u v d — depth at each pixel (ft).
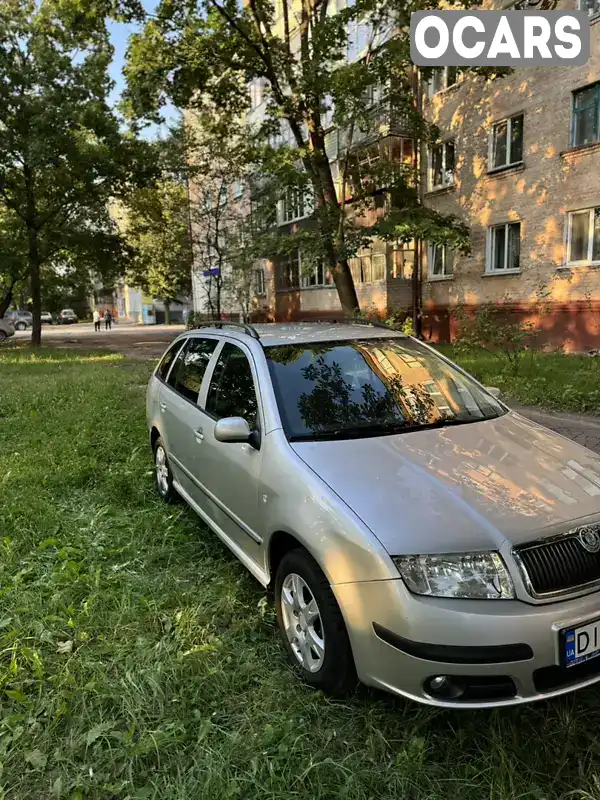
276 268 90.43
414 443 10.07
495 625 7.19
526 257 53.67
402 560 7.59
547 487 8.81
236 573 12.59
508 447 10.17
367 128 45.29
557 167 49.90
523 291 54.29
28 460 20.44
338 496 8.50
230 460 11.39
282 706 8.58
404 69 44.01
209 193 74.49
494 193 56.44
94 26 53.62
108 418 27.22
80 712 8.59
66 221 81.41
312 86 42.83
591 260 48.32
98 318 147.23
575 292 49.26
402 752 7.54
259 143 52.80
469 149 58.70
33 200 76.43
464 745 7.83
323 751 7.72
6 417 28.63
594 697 8.56
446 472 9.01
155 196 78.43
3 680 9.17
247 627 10.52
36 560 13.39
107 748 8.02
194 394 14.34
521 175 53.36
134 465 19.80
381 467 9.14
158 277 113.19
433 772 7.39
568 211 49.37
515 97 53.11
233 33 47.62
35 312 81.82
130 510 16.31
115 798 7.34
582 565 7.81
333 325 14.55
